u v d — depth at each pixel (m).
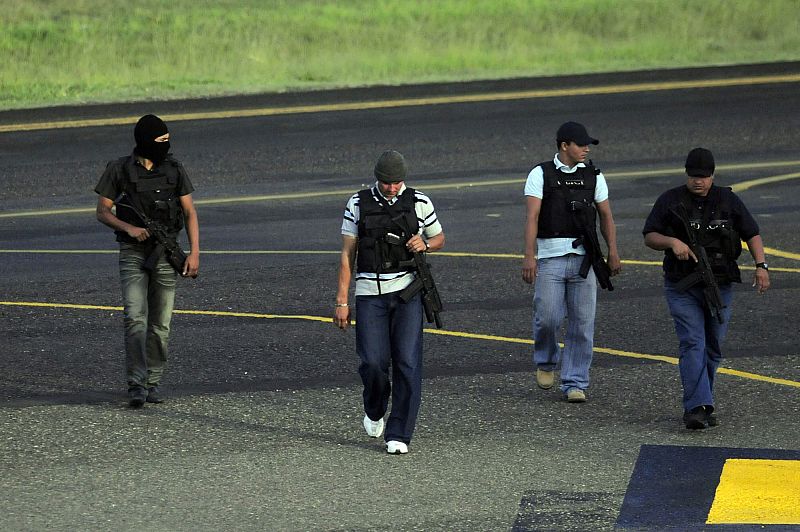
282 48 127.12
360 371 30.33
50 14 157.62
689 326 31.73
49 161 79.50
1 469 28.55
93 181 74.12
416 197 30.28
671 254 32.31
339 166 76.88
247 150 81.75
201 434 31.33
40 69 116.44
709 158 31.88
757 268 32.53
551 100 97.00
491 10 146.25
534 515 25.25
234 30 135.62
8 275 51.56
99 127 90.06
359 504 26.00
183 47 125.12
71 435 31.25
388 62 118.50
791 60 117.31
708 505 25.72
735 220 32.53
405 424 29.59
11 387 35.91
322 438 30.98
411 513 25.42
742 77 105.69
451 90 102.75
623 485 27.09
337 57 122.06
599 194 34.66
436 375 36.75
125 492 26.88
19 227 62.31
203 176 74.81
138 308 33.97
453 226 60.62
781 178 70.88
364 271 29.97
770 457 28.95
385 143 83.19
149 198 34.06
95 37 133.25
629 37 134.38
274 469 28.47
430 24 139.12
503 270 51.00
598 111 92.44
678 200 32.28
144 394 33.75
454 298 46.41
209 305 45.84
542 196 34.50
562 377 34.28
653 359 38.22
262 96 101.88
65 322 43.81
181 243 57.53
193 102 99.62
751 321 42.34
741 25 136.88
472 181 72.12
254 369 37.59
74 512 25.59
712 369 32.78
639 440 30.48
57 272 52.06
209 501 26.25
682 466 28.38
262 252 55.41
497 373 36.97
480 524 24.75
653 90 100.31
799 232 57.47
